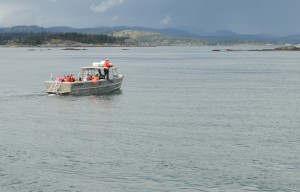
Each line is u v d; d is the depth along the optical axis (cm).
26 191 2512
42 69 12538
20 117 4666
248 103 5734
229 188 2548
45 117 4672
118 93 6750
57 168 2881
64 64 15175
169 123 4338
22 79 9125
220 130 4009
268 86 7862
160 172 2803
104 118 4619
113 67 6900
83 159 3075
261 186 2575
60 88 6122
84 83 6206
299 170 2833
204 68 13375
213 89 7419
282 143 3509
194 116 4734
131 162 3002
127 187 2569
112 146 3422
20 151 3278
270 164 2955
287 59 19062
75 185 2600
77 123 4359
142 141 3584
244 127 4147
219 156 3141
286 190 2522
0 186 2573
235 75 10506
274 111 5072
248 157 3114
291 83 8362
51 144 3494
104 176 2738
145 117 4672
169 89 7388
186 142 3544
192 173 2781
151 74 10875
